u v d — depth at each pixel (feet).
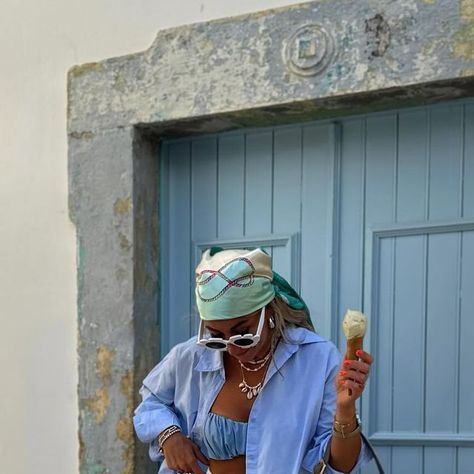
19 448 10.66
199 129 10.05
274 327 7.23
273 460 6.93
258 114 9.36
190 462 7.36
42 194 10.59
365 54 8.49
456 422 8.83
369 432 9.16
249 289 6.75
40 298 10.56
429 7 8.20
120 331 9.91
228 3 9.36
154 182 10.37
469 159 8.83
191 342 7.75
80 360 10.13
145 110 9.77
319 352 7.22
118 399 9.88
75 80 10.27
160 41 9.69
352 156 9.44
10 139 10.84
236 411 7.23
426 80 8.18
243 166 10.11
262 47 9.06
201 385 7.52
